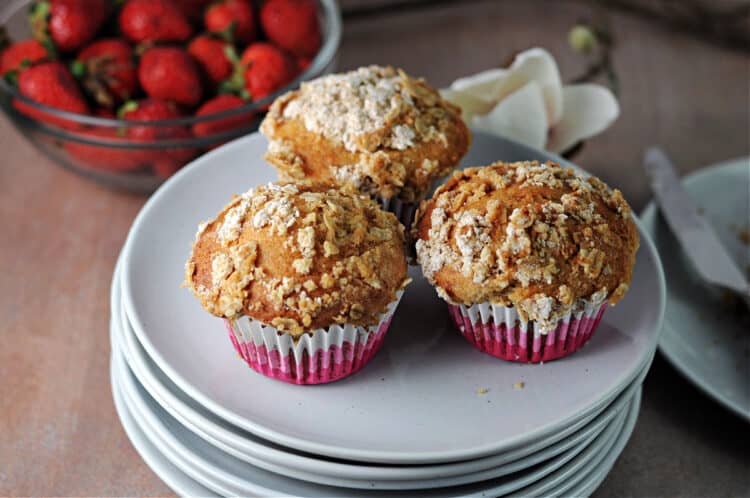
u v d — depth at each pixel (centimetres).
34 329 53
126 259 46
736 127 67
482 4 79
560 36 75
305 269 41
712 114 68
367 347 43
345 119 47
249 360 43
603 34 62
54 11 61
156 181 60
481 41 74
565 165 50
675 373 51
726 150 65
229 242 42
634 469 48
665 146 65
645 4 77
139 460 48
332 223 42
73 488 46
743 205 59
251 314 41
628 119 68
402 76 49
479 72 71
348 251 42
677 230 55
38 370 51
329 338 42
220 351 43
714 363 51
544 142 54
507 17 77
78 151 58
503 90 55
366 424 41
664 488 47
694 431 49
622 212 43
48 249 58
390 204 48
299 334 41
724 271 53
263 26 64
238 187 50
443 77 70
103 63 60
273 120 48
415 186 47
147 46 61
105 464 47
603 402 41
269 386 42
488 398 42
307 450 39
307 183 44
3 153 65
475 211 42
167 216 48
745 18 75
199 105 61
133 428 44
